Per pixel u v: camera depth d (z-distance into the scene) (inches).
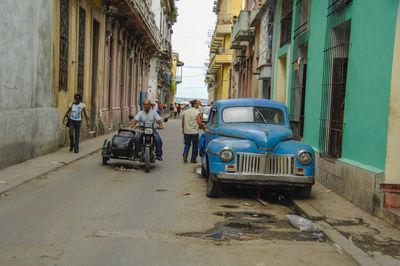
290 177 292.2
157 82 1918.1
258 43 919.0
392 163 253.6
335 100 358.6
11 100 391.2
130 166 453.7
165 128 1157.7
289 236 221.3
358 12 304.2
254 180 293.0
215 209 276.4
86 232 211.6
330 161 347.3
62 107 569.9
